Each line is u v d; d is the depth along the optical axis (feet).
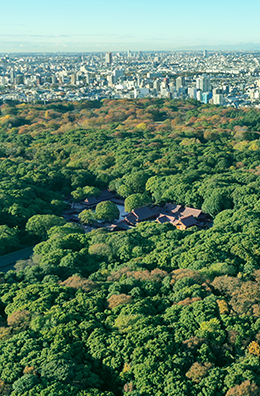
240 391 481.46
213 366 535.60
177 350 556.51
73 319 625.82
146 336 572.10
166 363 533.55
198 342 563.48
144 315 624.59
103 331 598.75
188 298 652.89
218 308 621.72
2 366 543.80
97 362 556.10
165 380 515.09
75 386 511.40
